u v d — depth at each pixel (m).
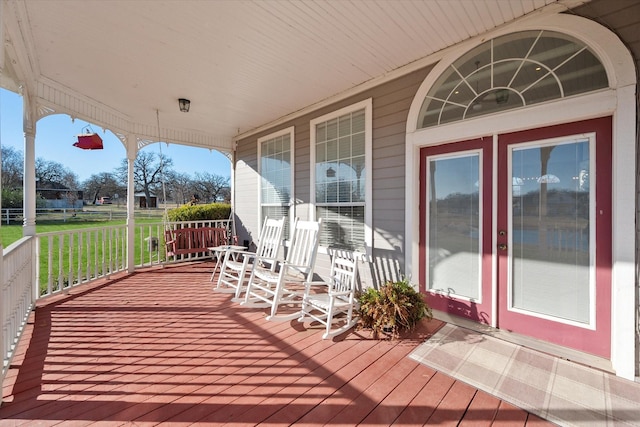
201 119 5.42
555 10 2.45
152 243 6.25
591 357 2.38
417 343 2.67
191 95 4.29
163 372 2.22
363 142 3.99
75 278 5.20
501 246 2.87
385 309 2.80
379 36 2.88
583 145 2.42
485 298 2.98
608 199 2.30
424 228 3.43
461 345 2.62
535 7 2.47
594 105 2.28
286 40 2.94
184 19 2.60
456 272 3.19
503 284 2.87
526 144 2.70
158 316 3.29
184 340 2.73
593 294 2.39
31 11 2.46
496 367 2.29
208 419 1.76
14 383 2.07
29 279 3.28
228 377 2.17
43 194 16.52
